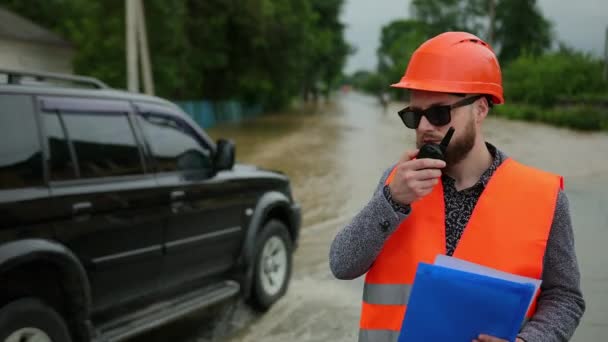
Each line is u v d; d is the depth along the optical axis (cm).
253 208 505
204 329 482
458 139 169
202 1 3097
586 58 4569
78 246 345
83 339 347
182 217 424
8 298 316
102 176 371
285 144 2119
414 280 153
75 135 363
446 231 170
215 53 3142
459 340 149
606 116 3105
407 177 158
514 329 145
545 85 4262
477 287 146
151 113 428
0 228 304
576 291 164
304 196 1078
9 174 318
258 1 3238
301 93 7825
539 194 165
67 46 2839
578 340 434
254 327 485
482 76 168
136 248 386
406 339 154
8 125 329
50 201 331
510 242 161
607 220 802
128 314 393
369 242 166
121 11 2281
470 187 172
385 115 4669
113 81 2288
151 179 407
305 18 3762
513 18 7350
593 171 1339
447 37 175
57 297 341
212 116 3312
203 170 463
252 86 3512
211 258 462
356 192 1114
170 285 425
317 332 472
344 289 578
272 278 529
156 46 2452
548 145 2025
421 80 171
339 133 2662
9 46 2527
